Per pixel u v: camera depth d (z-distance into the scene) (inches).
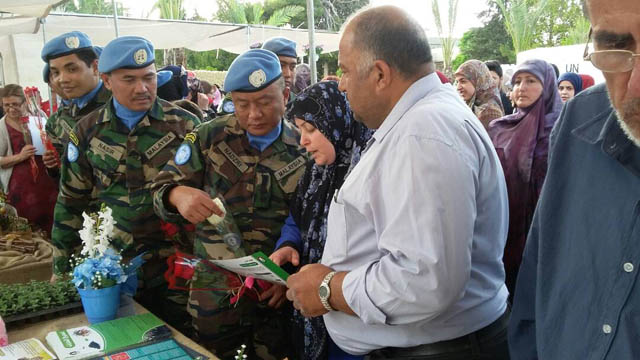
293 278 64.2
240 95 84.8
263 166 91.7
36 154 174.1
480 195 57.3
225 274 85.1
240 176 91.4
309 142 72.2
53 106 198.8
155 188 91.4
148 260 106.7
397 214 52.9
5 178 173.2
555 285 48.6
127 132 105.7
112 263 79.8
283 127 93.5
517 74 128.2
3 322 73.2
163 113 108.5
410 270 51.6
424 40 57.8
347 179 60.1
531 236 54.2
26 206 174.4
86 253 85.5
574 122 48.9
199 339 91.4
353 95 59.4
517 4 962.1
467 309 59.8
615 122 44.2
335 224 62.4
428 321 56.9
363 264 60.6
